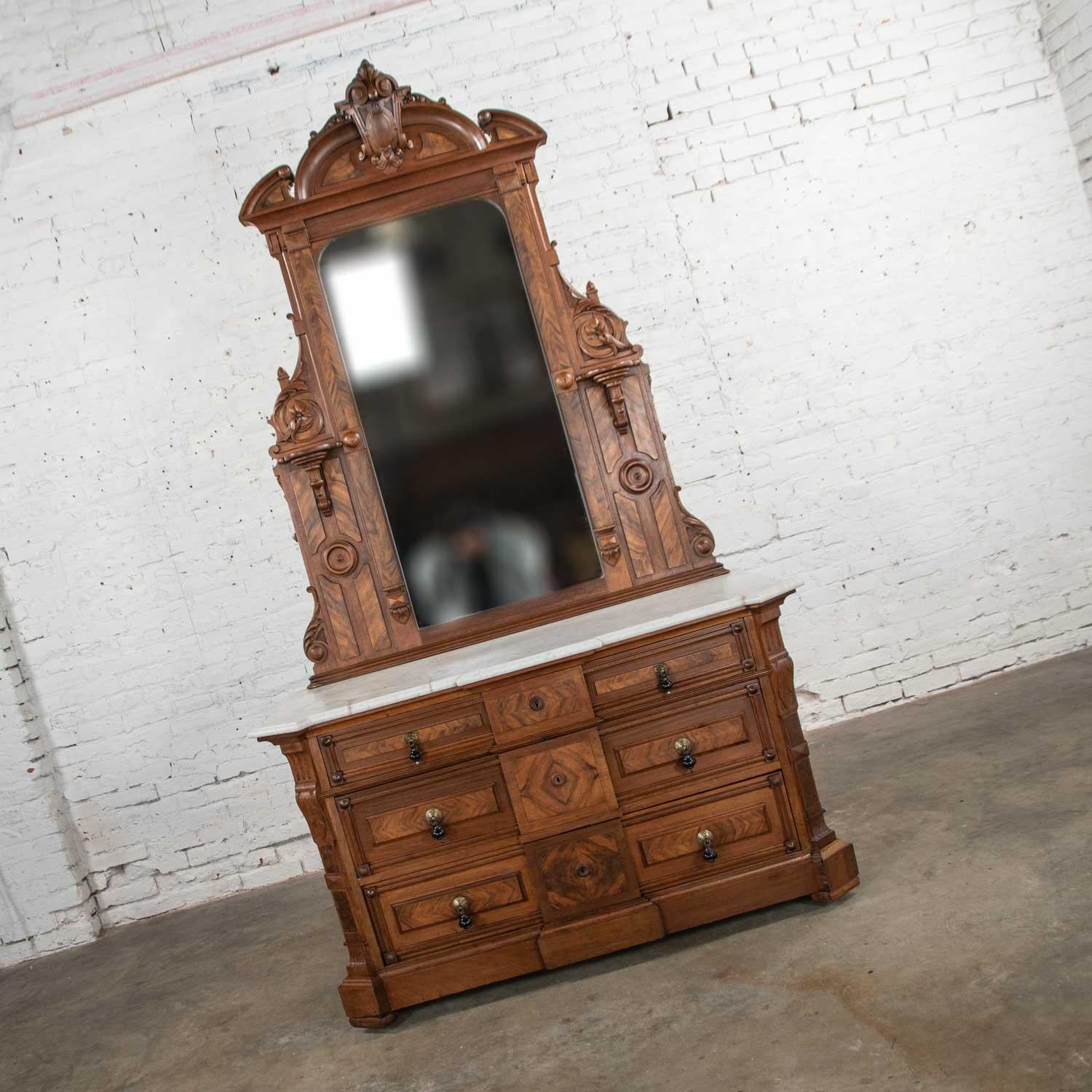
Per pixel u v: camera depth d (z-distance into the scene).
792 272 4.38
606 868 2.79
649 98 4.34
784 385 4.41
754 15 4.34
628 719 2.78
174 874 4.49
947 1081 1.98
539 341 3.30
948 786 3.40
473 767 2.79
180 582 4.41
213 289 4.36
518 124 3.28
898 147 4.37
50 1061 3.25
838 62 4.35
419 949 2.83
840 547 4.44
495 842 2.79
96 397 4.37
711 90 4.35
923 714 4.23
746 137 4.36
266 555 4.41
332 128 3.26
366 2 4.29
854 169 4.37
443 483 3.32
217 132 4.33
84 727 4.45
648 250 4.36
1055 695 3.98
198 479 4.39
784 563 4.44
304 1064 2.75
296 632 4.43
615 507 3.30
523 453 3.31
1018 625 4.46
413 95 3.26
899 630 4.46
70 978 4.01
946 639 4.46
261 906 4.23
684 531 3.30
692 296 4.37
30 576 4.40
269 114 4.33
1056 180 4.37
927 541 4.44
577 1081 2.32
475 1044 2.61
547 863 2.79
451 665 2.98
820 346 4.40
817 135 4.36
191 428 4.39
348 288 3.31
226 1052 2.96
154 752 4.46
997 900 2.59
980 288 4.39
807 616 4.45
